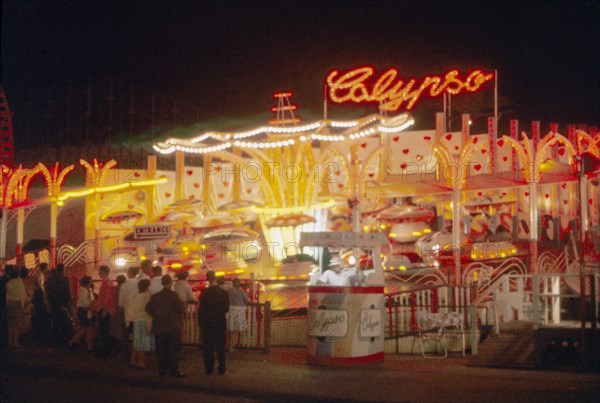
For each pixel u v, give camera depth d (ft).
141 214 90.38
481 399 32.99
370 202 86.07
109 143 117.29
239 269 74.33
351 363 43.73
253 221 92.89
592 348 41.11
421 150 90.74
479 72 86.07
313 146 99.45
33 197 112.88
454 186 67.51
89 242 84.79
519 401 32.37
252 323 50.55
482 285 57.06
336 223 87.35
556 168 66.64
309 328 45.19
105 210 97.55
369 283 44.80
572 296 42.80
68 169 96.58
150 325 44.42
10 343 55.26
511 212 82.64
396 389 36.06
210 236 76.69
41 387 39.22
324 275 45.98
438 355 49.42
